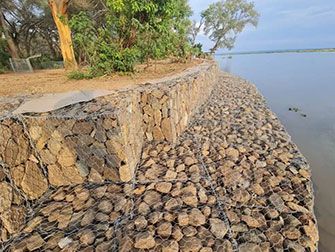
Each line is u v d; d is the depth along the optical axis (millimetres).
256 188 2729
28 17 15742
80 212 2316
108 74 4965
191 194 2570
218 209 2379
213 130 4555
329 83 11414
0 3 13859
